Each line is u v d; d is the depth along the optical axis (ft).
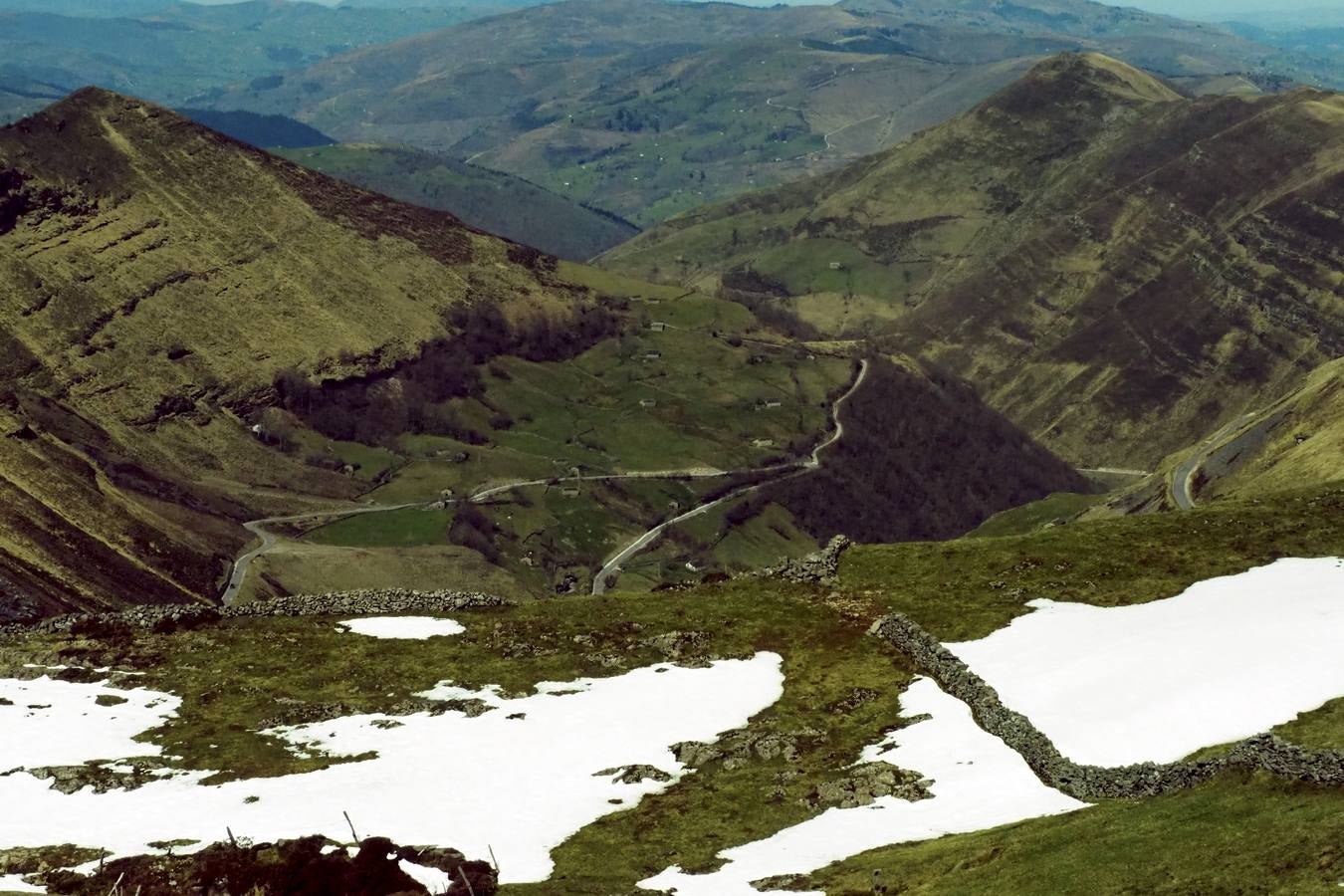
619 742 249.96
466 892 188.44
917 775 224.74
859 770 230.27
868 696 263.49
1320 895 145.79
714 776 235.40
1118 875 165.48
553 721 259.60
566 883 194.70
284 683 282.15
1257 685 219.00
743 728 253.85
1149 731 213.87
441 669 286.87
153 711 268.41
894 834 203.82
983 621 284.82
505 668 286.25
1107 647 255.09
